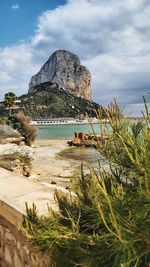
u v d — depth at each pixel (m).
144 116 2.99
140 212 2.50
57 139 65.12
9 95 90.62
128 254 2.38
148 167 2.63
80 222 3.14
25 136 49.94
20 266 4.16
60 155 35.47
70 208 3.33
